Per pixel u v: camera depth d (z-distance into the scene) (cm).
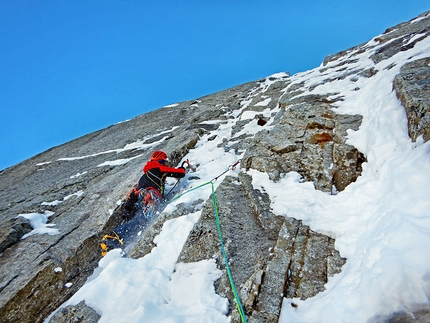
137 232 486
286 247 327
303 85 796
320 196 389
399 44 715
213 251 349
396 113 395
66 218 591
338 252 301
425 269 198
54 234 530
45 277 434
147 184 530
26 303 407
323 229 336
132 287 324
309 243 326
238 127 782
